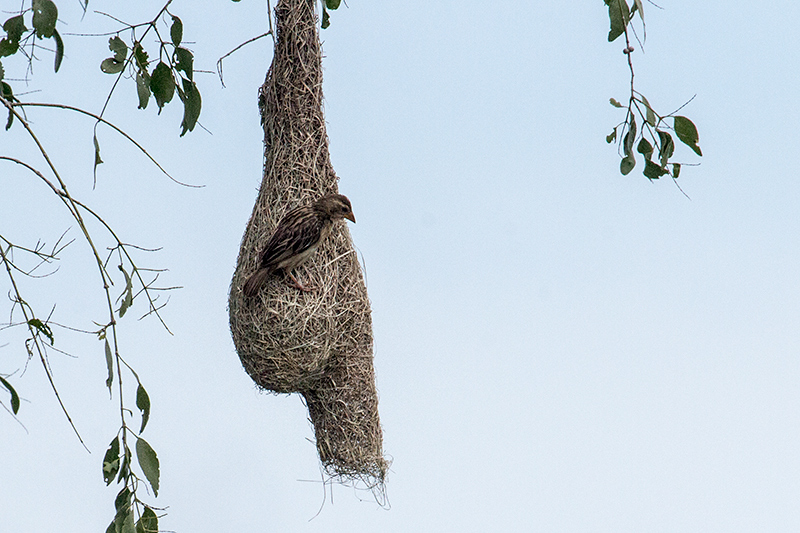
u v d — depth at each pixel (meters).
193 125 8.20
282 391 10.77
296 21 10.33
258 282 10.14
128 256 7.39
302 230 10.00
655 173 7.72
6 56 7.33
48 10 6.73
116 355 7.00
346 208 10.07
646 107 7.23
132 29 8.04
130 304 7.29
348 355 10.84
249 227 10.66
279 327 10.25
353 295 10.66
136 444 7.31
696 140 7.27
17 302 6.85
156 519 7.45
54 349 6.84
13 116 7.29
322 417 11.15
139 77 8.08
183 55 8.05
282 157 10.43
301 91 10.37
